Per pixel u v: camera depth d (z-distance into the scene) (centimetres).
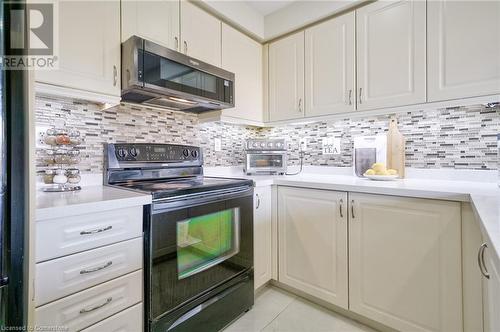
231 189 158
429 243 130
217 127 227
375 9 173
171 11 163
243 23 207
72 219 95
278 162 226
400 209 138
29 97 69
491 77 135
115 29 137
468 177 162
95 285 101
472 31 140
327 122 226
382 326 152
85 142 149
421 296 133
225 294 154
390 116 191
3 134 65
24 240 67
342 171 218
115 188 139
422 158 179
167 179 178
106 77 133
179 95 154
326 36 196
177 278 128
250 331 153
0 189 65
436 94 151
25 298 68
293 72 215
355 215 155
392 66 166
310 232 175
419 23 156
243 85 215
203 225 142
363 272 153
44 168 134
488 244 62
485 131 157
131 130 170
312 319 164
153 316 118
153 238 118
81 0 124
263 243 189
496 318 69
